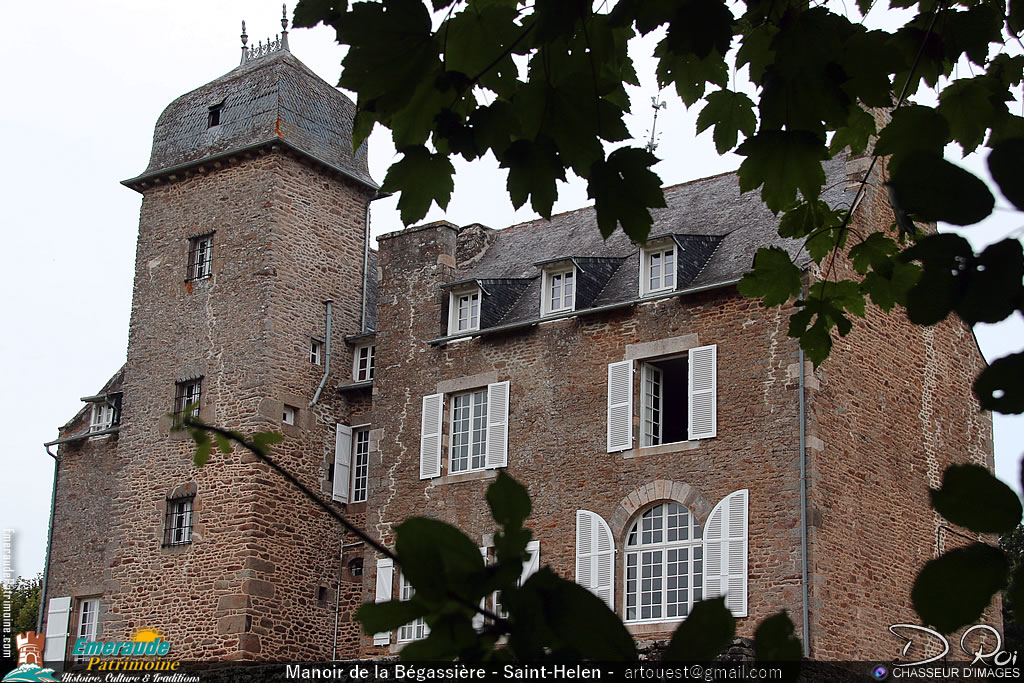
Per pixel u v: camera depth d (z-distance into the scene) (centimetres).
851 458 1772
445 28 305
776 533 1698
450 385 2091
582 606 169
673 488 1803
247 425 2184
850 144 432
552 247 2248
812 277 1766
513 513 169
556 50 323
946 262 219
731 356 1808
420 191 304
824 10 305
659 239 1933
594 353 1945
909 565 1823
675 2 305
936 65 395
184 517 2214
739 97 367
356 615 167
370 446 2155
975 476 185
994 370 211
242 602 2059
